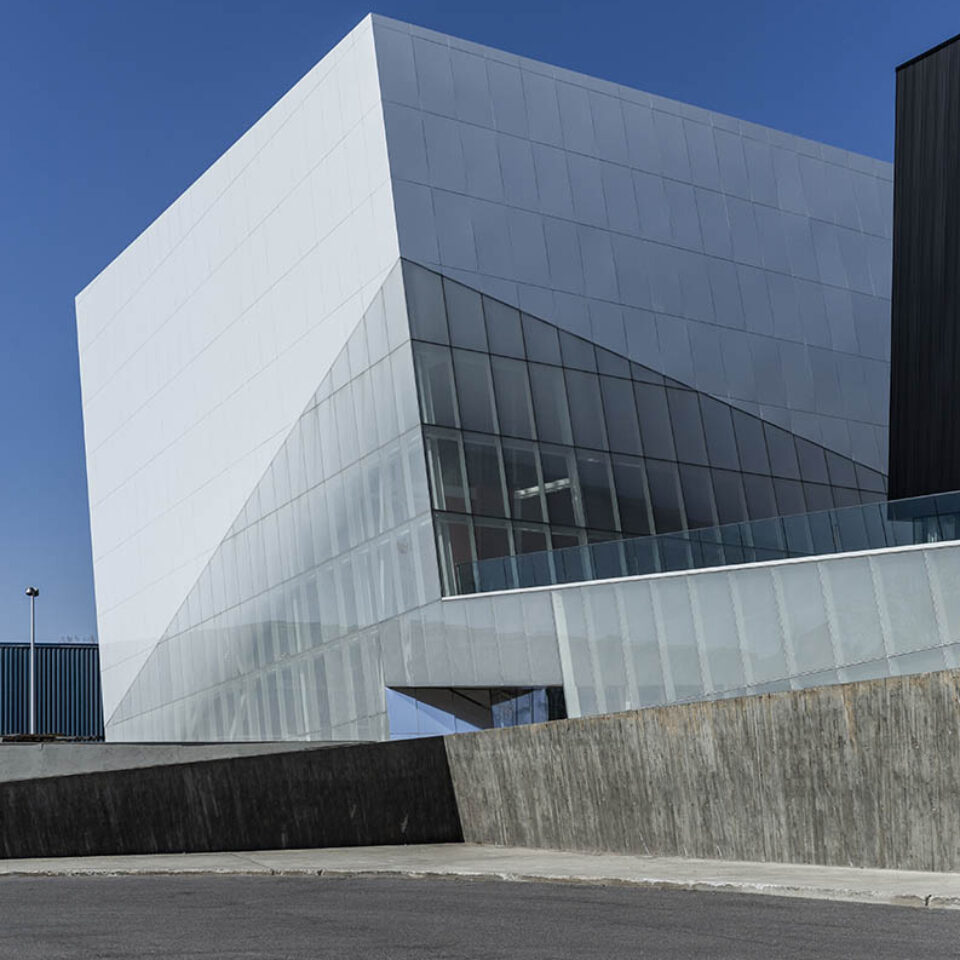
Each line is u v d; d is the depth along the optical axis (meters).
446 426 36.34
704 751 17.17
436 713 35.56
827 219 46.84
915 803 14.27
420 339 36.62
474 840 22.02
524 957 8.43
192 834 21.22
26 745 30.31
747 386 42.91
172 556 48.44
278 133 42.78
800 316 45.00
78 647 65.88
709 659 26.55
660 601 27.98
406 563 36.25
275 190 42.84
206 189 46.91
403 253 36.97
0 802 21.12
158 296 50.12
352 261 38.88
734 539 26.11
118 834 21.14
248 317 44.12
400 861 18.05
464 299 37.66
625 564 29.17
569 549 31.08
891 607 22.72
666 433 40.53
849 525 23.64
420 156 38.00
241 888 14.58
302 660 40.56
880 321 47.19
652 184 42.62
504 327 38.16
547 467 37.75
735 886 13.18
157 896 13.55
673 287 42.09
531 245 39.34
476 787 21.89
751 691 25.39
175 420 48.50
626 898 12.60
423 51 39.00
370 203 38.22
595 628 30.00
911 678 14.39
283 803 21.72
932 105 32.28
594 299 40.19
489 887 14.22
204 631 46.06
